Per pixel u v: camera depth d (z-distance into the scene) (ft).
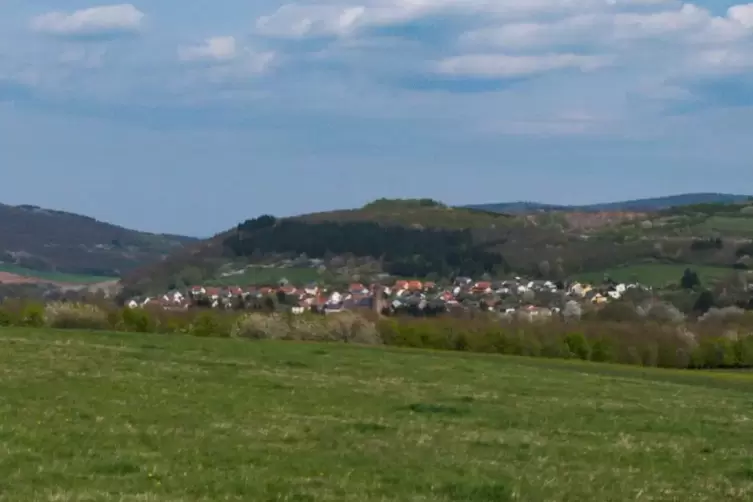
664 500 61.31
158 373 112.47
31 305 224.74
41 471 56.08
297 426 80.48
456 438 80.74
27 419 73.26
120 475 57.21
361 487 58.59
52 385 93.66
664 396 134.41
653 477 69.05
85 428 71.41
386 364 149.38
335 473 62.34
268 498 54.08
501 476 65.26
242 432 75.41
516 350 243.19
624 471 70.79
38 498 49.16
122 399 88.22
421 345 243.19
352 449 71.67
